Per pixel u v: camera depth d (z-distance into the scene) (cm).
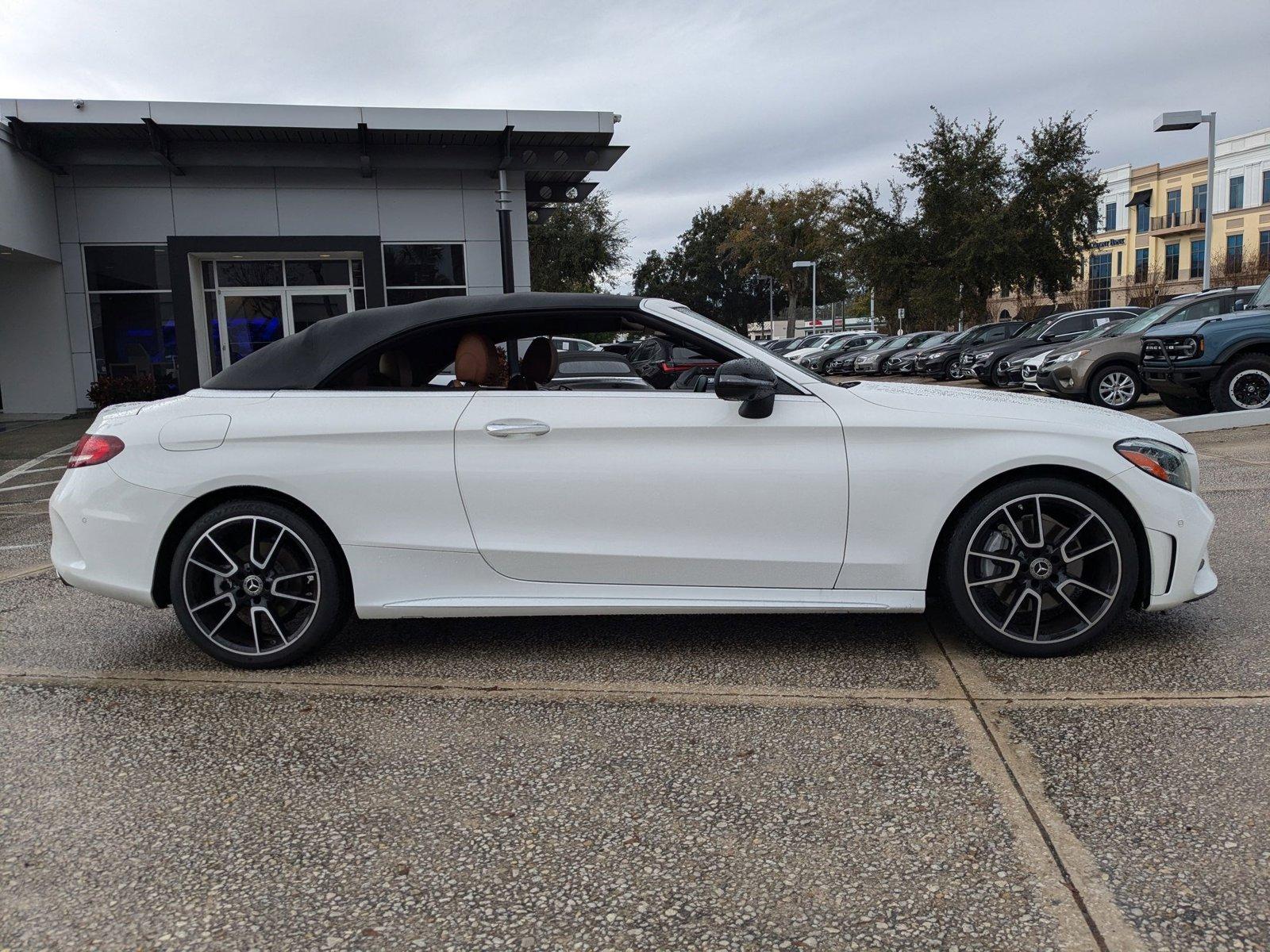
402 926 197
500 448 343
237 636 358
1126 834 224
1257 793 239
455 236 1783
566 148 1705
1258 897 197
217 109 1497
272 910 203
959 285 3228
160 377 1723
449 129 1562
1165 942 184
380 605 348
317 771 269
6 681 348
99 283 1691
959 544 336
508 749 281
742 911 199
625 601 346
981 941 187
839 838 227
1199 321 1068
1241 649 344
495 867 218
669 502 340
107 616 436
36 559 572
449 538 345
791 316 5719
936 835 226
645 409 341
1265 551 481
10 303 1673
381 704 319
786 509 338
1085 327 1816
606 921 197
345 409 347
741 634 386
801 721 296
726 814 240
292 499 350
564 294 369
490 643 383
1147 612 391
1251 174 5456
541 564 345
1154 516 331
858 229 3500
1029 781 251
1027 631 345
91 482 349
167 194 1680
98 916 201
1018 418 338
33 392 1703
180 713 314
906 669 339
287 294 1769
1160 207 6031
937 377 2345
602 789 255
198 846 229
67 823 241
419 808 247
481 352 366
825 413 339
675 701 315
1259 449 845
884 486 335
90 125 1484
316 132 1559
